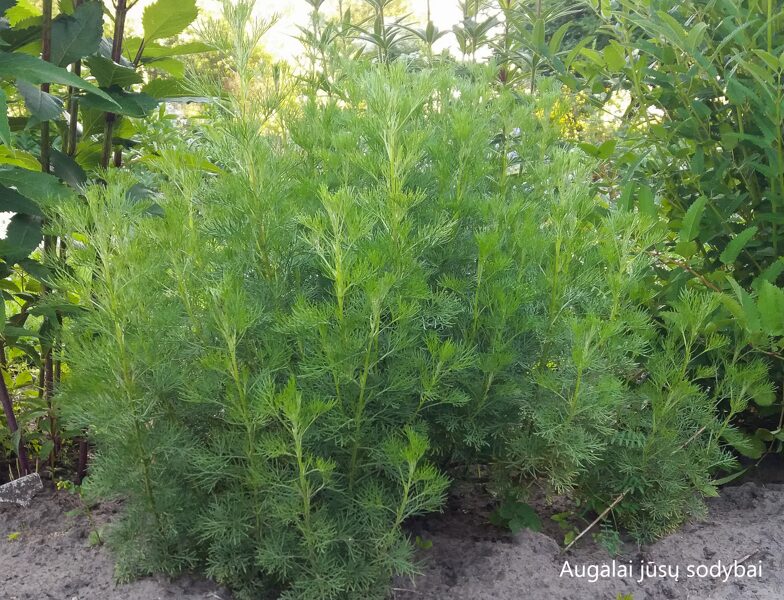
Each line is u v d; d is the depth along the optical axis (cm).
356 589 207
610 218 235
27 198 242
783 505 264
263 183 213
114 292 197
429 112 278
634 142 326
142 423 204
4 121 186
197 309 212
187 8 272
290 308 219
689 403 258
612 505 244
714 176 295
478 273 221
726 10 288
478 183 260
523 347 243
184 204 217
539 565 229
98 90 209
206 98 240
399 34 389
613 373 251
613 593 221
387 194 207
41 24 254
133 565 219
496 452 242
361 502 205
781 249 294
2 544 243
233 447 206
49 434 289
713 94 297
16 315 273
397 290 201
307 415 191
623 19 303
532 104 278
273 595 216
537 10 394
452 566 233
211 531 203
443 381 221
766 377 272
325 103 271
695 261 298
